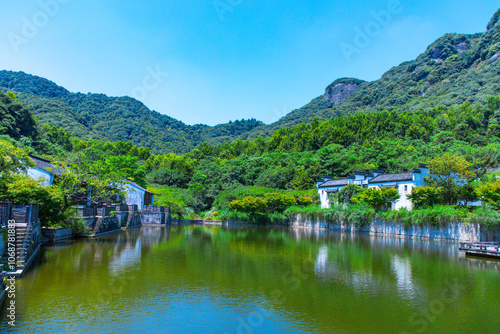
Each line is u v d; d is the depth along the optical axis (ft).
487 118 372.17
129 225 189.47
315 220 222.69
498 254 98.53
